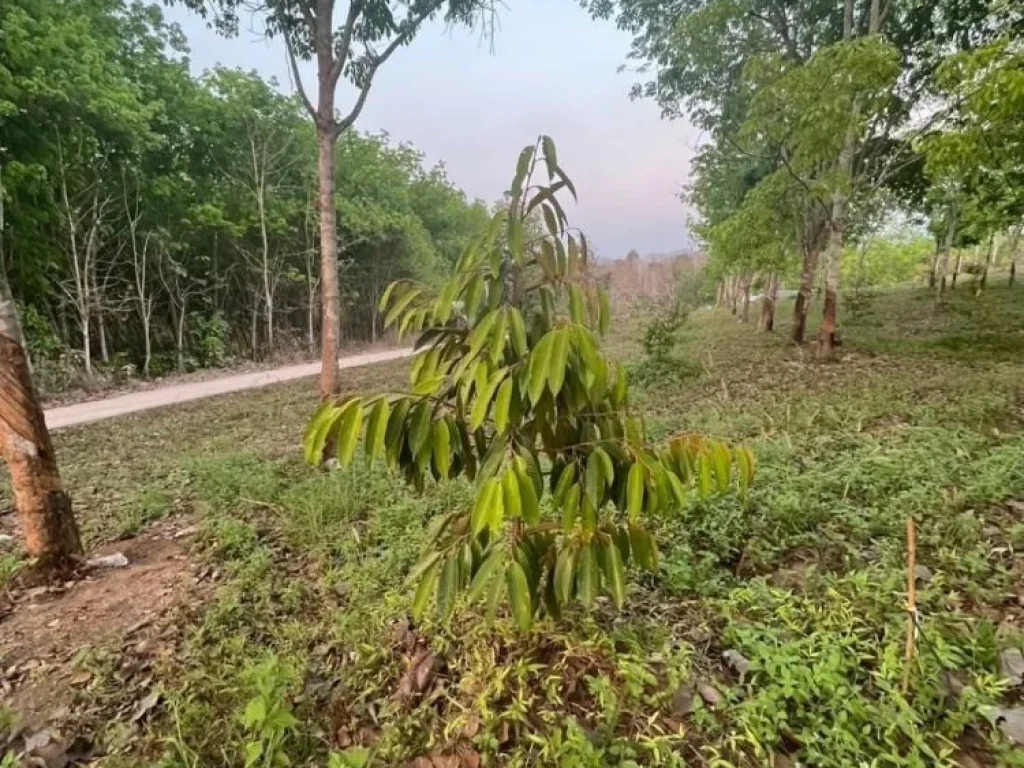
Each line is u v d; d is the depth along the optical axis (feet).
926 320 39.04
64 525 9.93
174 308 48.57
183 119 46.32
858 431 14.58
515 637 6.58
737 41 28.63
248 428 23.44
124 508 13.29
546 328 5.35
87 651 7.41
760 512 10.07
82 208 39.22
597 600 7.46
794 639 6.62
